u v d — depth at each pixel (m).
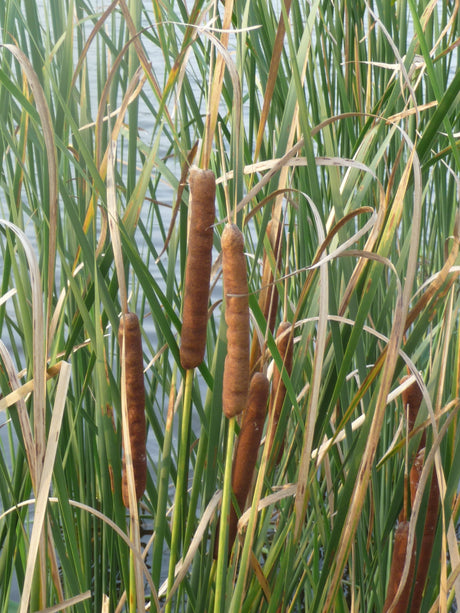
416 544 1.24
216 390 1.19
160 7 1.33
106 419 1.19
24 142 1.28
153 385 1.58
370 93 1.57
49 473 1.08
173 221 1.24
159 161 1.26
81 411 1.38
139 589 1.18
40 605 1.16
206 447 1.24
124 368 1.13
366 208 1.11
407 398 1.25
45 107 1.08
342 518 1.21
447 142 1.62
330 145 1.22
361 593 1.38
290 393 1.15
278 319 1.52
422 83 1.60
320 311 1.09
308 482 1.22
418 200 1.09
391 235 1.15
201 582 1.26
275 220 1.25
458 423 1.26
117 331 1.17
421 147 1.16
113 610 1.42
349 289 1.21
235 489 1.19
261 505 1.23
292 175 1.48
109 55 1.47
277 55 1.16
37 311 1.07
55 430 1.08
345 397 1.41
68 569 1.21
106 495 1.25
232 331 1.09
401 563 1.24
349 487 1.19
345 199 1.25
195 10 1.20
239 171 1.16
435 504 1.24
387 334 1.58
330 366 1.26
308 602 1.59
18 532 1.31
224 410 1.12
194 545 1.20
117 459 1.20
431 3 1.40
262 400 1.15
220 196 1.40
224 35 1.16
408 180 1.17
